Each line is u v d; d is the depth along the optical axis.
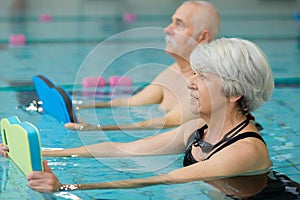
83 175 2.92
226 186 2.66
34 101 4.73
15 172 2.88
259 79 2.70
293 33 10.21
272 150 3.39
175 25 4.11
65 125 3.91
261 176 2.77
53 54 7.73
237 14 13.51
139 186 2.69
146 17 12.73
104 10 14.23
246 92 2.71
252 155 2.73
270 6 15.23
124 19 12.34
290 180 2.77
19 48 8.31
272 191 2.62
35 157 2.65
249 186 2.66
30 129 2.67
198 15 4.07
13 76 6.08
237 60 2.67
